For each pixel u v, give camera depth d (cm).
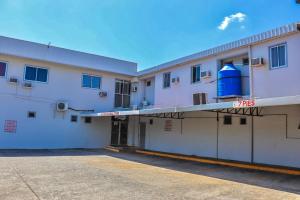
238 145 1529
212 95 1658
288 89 1272
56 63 2130
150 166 1398
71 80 2209
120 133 2439
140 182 985
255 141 1445
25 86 1988
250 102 1101
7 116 1933
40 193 791
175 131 1984
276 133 1355
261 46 1409
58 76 2152
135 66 2542
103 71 2345
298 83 1236
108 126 2372
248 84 1495
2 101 1922
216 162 1517
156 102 2166
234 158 1542
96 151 2058
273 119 1373
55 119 2119
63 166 1283
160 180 1033
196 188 913
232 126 1572
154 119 2217
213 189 902
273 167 1286
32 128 2019
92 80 2319
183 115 1917
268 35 1354
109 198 764
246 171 1266
